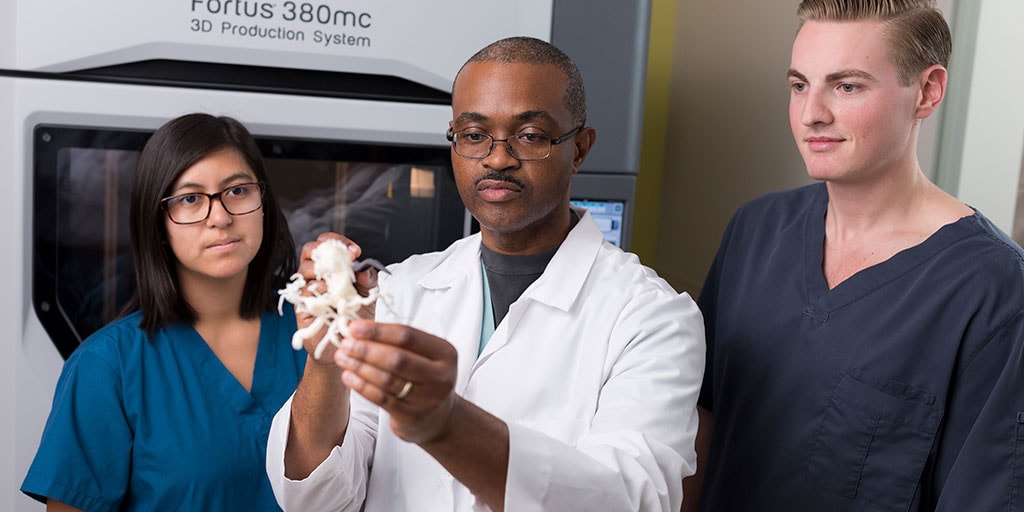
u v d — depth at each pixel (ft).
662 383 3.06
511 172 3.10
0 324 4.37
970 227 3.50
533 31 4.79
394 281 3.63
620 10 4.92
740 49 6.34
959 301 3.39
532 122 3.07
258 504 4.04
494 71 3.09
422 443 2.43
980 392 3.34
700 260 6.81
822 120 3.37
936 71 3.39
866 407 3.45
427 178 4.80
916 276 3.51
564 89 3.14
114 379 3.91
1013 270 3.34
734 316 3.96
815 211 3.88
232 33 4.38
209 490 3.93
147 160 3.92
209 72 4.44
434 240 4.87
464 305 3.46
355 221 4.75
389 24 4.57
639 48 4.98
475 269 3.48
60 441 3.77
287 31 4.44
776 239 3.96
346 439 3.18
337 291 2.46
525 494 2.58
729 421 3.89
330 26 4.49
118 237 4.49
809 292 3.72
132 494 3.95
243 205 3.99
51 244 4.39
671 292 3.39
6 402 4.42
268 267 4.25
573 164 3.43
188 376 4.06
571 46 4.87
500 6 4.71
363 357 2.22
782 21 5.85
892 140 3.38
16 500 4.48
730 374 3.91
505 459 2.57
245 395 4.10
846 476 3.49
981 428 3.23
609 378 3.23
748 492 3.75
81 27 4.23
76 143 4.33
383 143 4.69
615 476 2.69
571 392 3.26
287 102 4.52
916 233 3.58
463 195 3.21
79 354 3.97
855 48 3.27
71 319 4.48
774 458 3.67
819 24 3.37
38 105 4.24
